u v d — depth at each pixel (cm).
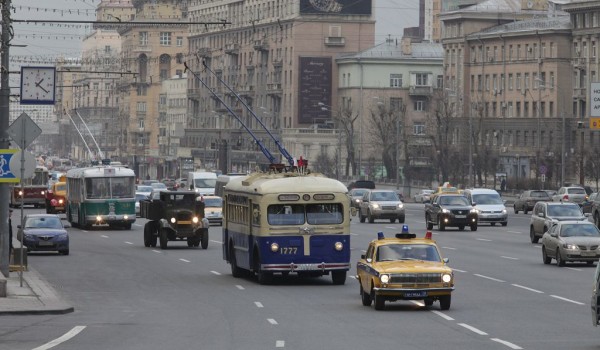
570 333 5206
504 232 14150
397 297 6169
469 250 11031
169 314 6172
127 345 4859
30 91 8550
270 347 4781
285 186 7838
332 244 7825
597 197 14925
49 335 5228
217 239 13200
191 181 19125
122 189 15088
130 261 10050
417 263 6272
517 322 5666
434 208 14600
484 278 8212
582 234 9312
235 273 8512
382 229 14462
